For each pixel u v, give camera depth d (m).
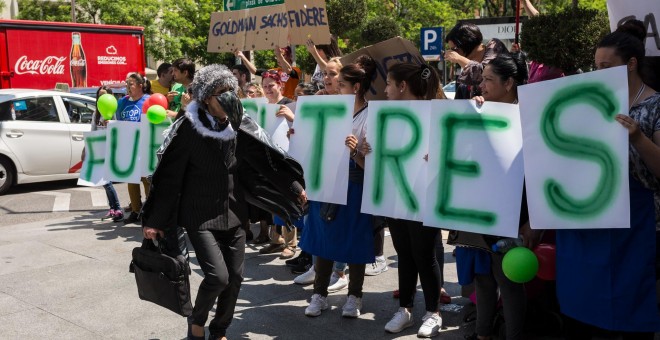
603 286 3.04
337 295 5.22
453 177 3.70
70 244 6.88
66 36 15.07
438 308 4.35
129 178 7.14
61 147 10.91
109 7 22.69
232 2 9.83
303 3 6.45
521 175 3.53
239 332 4.44
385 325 4.54
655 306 3.00
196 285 5.49
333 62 4.88
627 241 3.01
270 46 7.27
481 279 3.87
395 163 4.15
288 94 7.14
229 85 3.60
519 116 3.50
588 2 20.95
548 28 4.79
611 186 2.96
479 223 3.62
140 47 16.47
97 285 5.46
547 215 3.16
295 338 4.34
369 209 4.26
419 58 4.93
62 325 4.57
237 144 3.89
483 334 3.92
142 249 3.81
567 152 3.09
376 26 9.80
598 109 2.98
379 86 5.02
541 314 4.09
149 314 4.79
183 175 3.68
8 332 4.45
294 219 4.17
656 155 2.83
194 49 23.56
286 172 4.05
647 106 2.96
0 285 5.47
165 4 23.48
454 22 24.48
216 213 3.72
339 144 4.43
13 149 10.47
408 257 4.33
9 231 7.76
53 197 10.42
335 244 4.49
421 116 4.04
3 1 23.72
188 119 3.62
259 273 5.84
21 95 10.70
